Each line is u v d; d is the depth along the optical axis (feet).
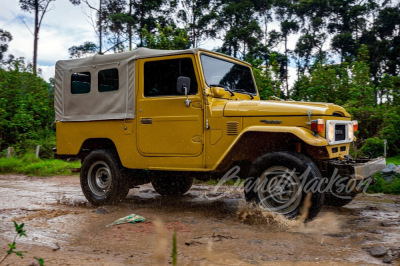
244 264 9.86
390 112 34.47
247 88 19.71
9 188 26.71
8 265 9.50
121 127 18.16
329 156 14.64
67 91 20.01
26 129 55.16
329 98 39.70
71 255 10.63
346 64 42.22
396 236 12.51
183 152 16.46
